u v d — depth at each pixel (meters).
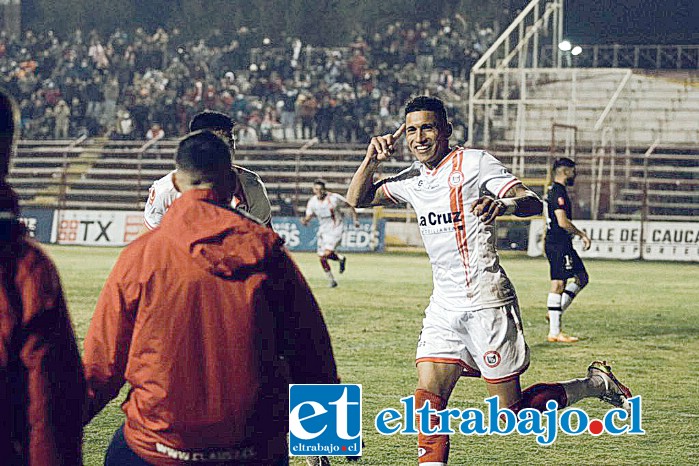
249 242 3.17
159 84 37.06
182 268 3.12
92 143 34.69
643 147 32.47
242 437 3.17
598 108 32.19
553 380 8.85
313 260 25.05
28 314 2.56
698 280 19.58
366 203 5.77
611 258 26.53
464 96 34.75
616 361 9.91
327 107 33.91
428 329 5.45
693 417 7.37
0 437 2.56
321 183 17.64
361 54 37.03
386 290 17.02
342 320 12.93
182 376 3.12
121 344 3.21
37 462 2.54
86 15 41.47
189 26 40.84
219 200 3.32
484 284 5.28
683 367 9.55
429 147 5.33
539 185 27.36
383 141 5.58
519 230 27.00
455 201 5.27
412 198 5.49
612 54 39.75
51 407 2.56
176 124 35.72
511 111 33.44
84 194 34.41
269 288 3.19
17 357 2.56
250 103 36.25
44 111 36.59
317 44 39.91
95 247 28.59
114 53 38.31
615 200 31.09
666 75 34.56
